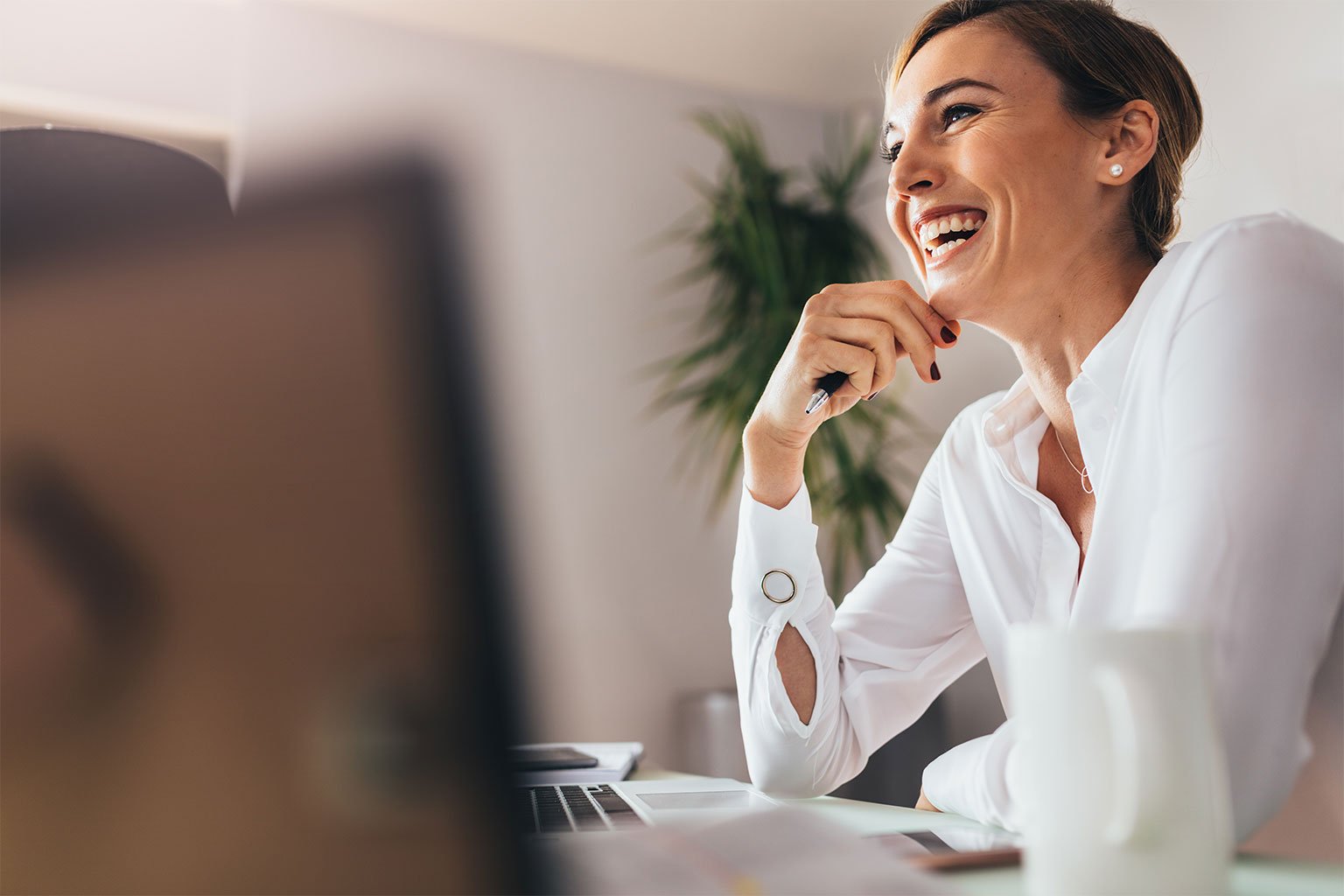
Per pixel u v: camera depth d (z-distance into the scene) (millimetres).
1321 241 878
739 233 3492
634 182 3656
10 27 3061
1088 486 1171
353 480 343
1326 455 747
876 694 1229
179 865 339
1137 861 414
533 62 3594
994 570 1237
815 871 460
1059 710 433
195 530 344
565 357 3436
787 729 1130
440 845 340
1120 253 1128
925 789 881
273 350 342
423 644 344
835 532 3383
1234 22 2318
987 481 1251
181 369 345
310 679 343
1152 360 940
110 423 346
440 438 344
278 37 3271
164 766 342
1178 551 726
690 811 793
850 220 3623
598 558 3340
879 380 1152
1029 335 1163
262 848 339
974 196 1118
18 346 347
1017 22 1128
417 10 3361
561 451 3369
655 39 3555
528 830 346
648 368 3527
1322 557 725
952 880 516
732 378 3367
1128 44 1121
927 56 1172
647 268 3602
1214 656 680
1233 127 2309
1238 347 801
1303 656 699
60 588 347
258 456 344
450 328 345
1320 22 2104
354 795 341
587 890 441
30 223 348
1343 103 2039
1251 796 654
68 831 341
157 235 346
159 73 3215
